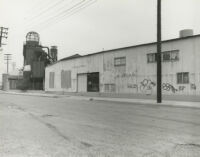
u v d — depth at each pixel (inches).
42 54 2449.6
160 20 823.1
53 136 291.3
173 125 360.5
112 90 1232.2
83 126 357.4
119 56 1192.2
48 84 1884.8
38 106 706.8
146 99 1024.2
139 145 245.9
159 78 816.9
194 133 300.8
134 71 1108.5
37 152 224.4
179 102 831.1
